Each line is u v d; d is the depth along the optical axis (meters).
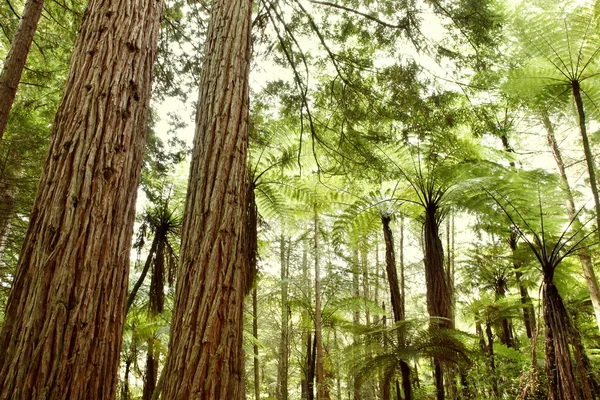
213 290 1.82
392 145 5.05
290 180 5.78
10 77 3.09
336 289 7.24
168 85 4.96
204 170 2.09
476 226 6.91
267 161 5.60
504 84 3.92
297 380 13.11
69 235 1.51
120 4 2.02
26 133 4.80
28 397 1.30
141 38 2.02
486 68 4.22
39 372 1.33
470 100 4.23
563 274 5.30
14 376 1.32
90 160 1.65
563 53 3.60
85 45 1.89
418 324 4.30
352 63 4.45
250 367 11.88
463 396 5.68
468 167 4.90
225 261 1.90
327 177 5.71
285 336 9.39
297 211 6.44
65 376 1.36
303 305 7.12
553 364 3.05
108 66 1.84
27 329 1.38
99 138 1.70
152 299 4.61
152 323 6.13
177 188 5.35
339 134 4.89
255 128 4.98
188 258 1.92
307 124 5.16
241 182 2.14
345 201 6.23
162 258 4.76
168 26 4.70
